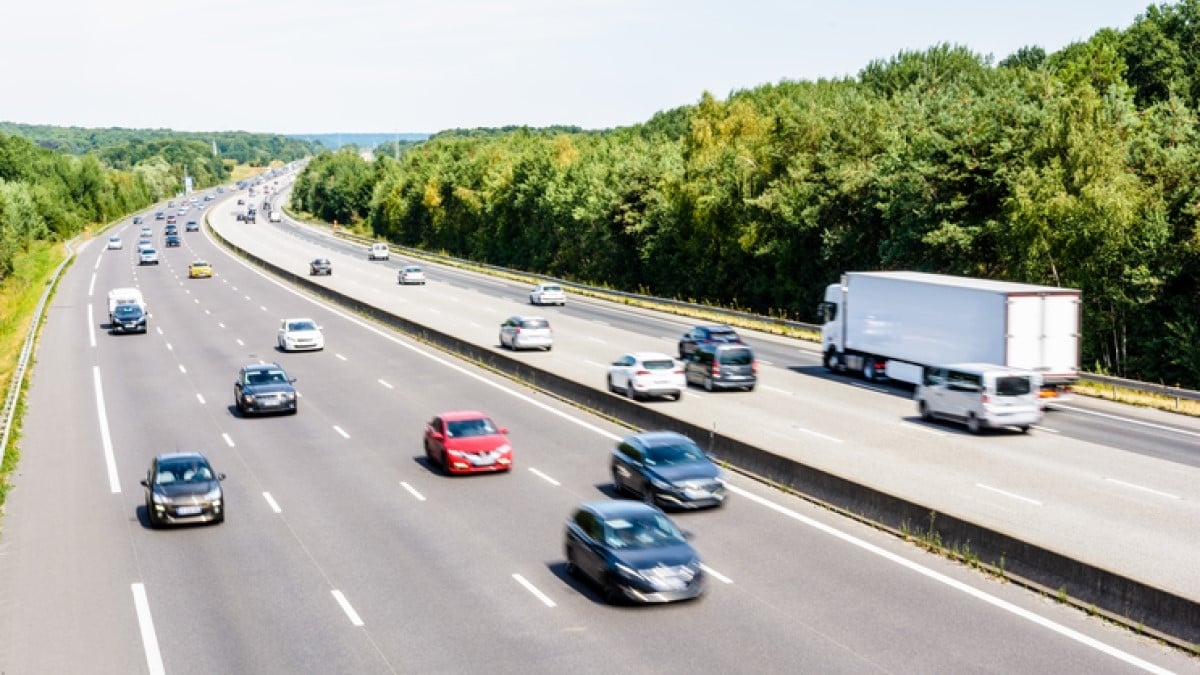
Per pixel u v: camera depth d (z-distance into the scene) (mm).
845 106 83438
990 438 34750
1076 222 51688
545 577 22031
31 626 20016
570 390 43812
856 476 29094
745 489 29172
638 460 27828
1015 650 17500
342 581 22047
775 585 21062
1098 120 56156
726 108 110125
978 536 22297
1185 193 52969
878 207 69438
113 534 26125
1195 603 17547
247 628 19500
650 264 100625
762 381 48312
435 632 19000
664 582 19719
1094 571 19469
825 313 51594
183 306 81375
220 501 26609
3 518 27891
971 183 63625
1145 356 54438
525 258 136375
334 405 43906
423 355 57625
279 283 98688
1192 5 84312
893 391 45219
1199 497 26781
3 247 105500
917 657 17250
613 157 132750
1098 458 31578
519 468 32312
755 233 82562
